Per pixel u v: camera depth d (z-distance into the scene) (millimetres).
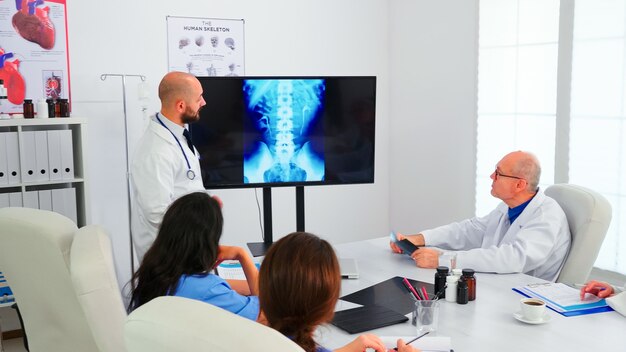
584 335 2121
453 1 4723
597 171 3822
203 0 4648
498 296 2521
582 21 3812
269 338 1106
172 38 4570
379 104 5430
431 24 4945
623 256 3738
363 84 3561
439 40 4891
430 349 1994
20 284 2264
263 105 3488
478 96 4578
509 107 4359
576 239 2932
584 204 2924
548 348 2016
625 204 3689
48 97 4199
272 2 4895
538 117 4164
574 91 3906
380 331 2176
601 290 2475
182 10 4582
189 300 1218
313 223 5289
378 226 5578
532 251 2834
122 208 4523
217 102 3436
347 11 5195
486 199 4605
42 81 4176
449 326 2209
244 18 4801
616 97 3672
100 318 1865
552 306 2385
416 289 2602
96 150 4391
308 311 1459
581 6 3809
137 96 4496
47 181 3840
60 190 3891
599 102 3770
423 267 2912
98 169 4414
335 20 5152
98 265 1871
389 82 5438
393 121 5438
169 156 3033
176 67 4609
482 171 4621
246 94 3459
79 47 4277
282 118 3520
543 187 4180
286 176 3588
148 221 3004
